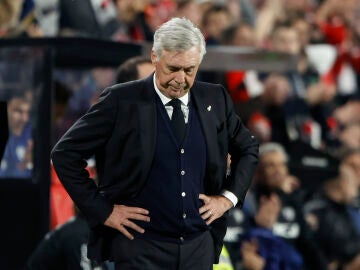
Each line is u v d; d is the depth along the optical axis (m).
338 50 41.12
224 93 18.05
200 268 17.75
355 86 41.38
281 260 27.66
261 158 28.66
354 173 34.78
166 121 17.42
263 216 28.02
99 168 17.81
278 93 34.50
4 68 23.09
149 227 17.47
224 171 17.86
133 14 32.22
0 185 22.83
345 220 31.67
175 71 16.69
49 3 26.64
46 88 22.81
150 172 17.39
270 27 39.88
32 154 22.80
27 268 21.38
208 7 36.72
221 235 18.14
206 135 17.56
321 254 28.88
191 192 17.47
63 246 21.19
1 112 19.70
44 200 22.66
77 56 24.34
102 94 17.58
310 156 31.84
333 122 39.22
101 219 17.30
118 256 17.59
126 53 23.77
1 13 27.02
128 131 17.30
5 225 22.81
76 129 17.39
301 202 29.02
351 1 43.75
